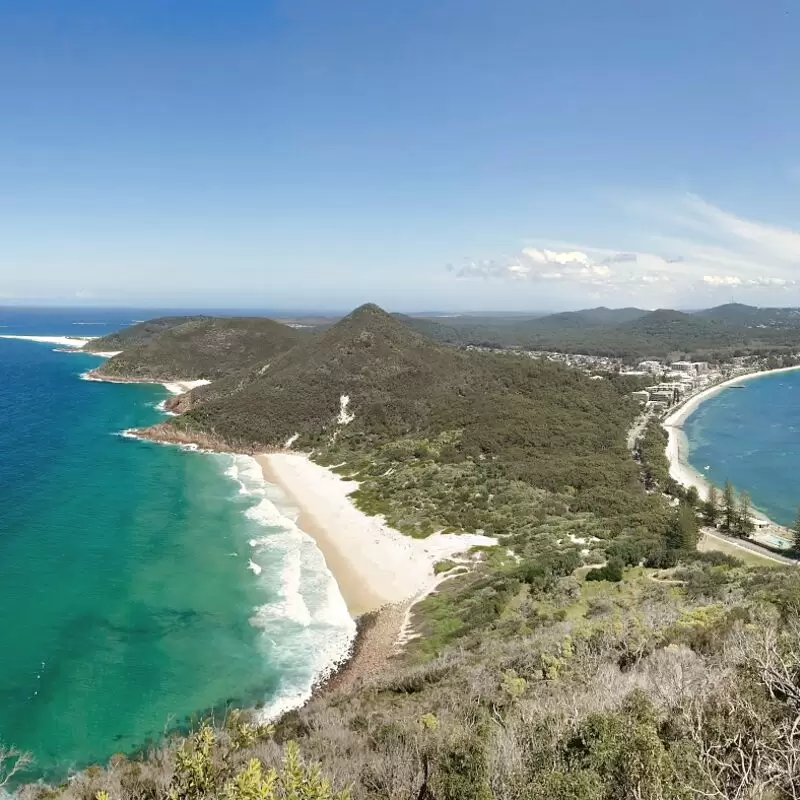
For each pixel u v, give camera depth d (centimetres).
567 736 1004
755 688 993
